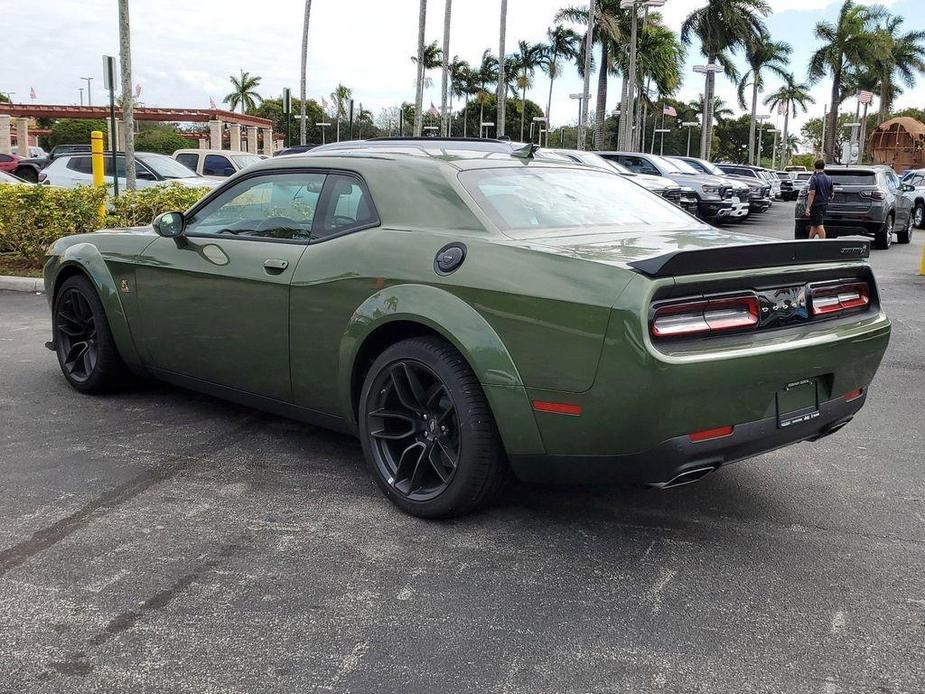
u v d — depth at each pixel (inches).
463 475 134.4
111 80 511.2
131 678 97.2
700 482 164.4
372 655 102.6
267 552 129.9
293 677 97.9
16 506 145.5
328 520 142.1
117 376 208.1
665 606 116.0
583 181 166.7
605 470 124.0
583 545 134.6
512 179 154.9
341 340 148.5
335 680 97.4
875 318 144.9
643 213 161.6
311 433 187.9
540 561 128.6
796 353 126.4
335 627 108.8
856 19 2285.9
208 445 178.7
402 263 140.6
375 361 144.6
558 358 121.2
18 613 110.9
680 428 118.2
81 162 674.2
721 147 4633.4
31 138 2450.8
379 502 150.1
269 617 111.0
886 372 263.9
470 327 129.6
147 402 209.0
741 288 124.9
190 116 1521.9
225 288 169.0
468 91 2869.1
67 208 417.7
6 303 352.2
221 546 131.6
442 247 137.6
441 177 147.8
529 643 106.0
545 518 144.6
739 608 116.0
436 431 140.1
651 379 114.1
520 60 2472.9
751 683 98.5
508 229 138.6
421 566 126.2
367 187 153.7
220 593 117.0
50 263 215.2
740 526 143.6
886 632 110.4
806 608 116.3
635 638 107.7
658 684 97.9
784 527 143.6
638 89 2026.3
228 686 96.0
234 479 159.9
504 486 144.9
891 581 124.7
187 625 108.7
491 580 122.3
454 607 114.4
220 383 178.4
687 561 129.9
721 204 802.8
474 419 131.9
